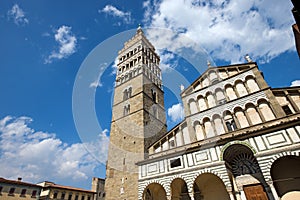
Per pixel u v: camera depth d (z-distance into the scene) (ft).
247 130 78.23
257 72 94.89
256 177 74.59
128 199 100.27
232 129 87.76
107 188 115.14
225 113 93.20
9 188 161.99
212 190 84.12
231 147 77.41
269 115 81.10
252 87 93.30
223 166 74.23
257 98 87.25
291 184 67.05
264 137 70.69
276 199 59.57
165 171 87.56
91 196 204.85
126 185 106.52
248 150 77.66
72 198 190.19
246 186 74.84
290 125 67.82
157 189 97.76
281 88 85.66
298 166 68.59
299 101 79.56
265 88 87.51
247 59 104.78
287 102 82.28
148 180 89.81
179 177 81.87
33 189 176.04
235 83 99.66
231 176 77.05
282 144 66.28
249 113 86.63
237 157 82.58
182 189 92.63
